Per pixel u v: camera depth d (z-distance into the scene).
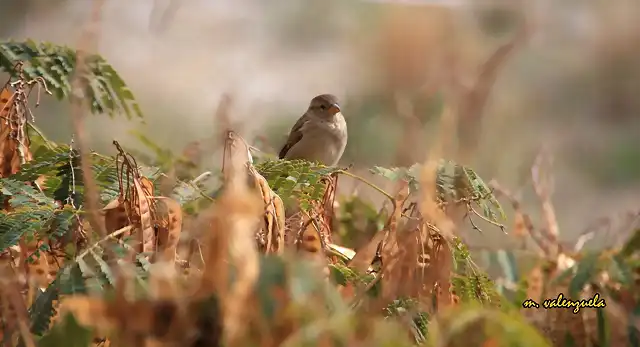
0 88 6.45
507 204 8.29
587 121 13.42
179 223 4.18
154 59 12.98
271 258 3.26
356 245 6.52
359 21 13.38
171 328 3.28
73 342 3.37
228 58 13.68
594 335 5.09
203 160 7.20
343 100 11.83
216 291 3.22
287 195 5.23
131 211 4.40
